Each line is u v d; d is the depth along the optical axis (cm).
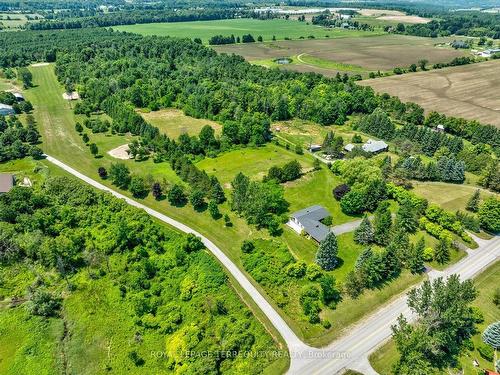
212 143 13225
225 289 7544
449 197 10762
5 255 7975
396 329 6256
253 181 10775
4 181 10512
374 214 9838
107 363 6119
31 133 13550
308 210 9750
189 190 10638
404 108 17188
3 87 19450
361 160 11425
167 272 8006
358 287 7419
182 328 6656
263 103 16750
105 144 13762
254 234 9256
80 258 8225
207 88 17775
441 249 8356
